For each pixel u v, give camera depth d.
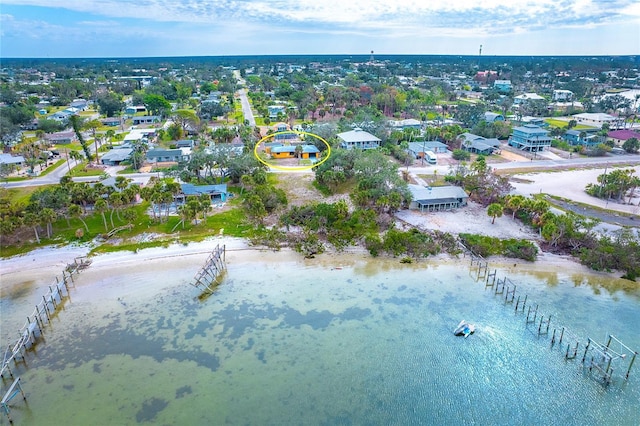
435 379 48.44
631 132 154.50
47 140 147.50
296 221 84.81
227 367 50.22
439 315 59.09
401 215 89.31
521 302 61.53
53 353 52.47
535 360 50.94
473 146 145.25
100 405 45.09
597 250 68.94
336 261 73.44
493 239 75.88
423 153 134.75
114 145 150.75
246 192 100.25
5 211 78.00
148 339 54.88
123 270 70.06
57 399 45.88
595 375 48.66
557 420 43.38
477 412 44.38
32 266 70.56
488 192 95.06
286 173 119.88
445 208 92.88
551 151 146.12
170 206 93.12
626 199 98.56
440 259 73.50
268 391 46.84
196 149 130.25
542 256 73.38
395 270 70.62
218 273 69.62
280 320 58.50
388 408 44.78
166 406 44.94
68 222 84.69
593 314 58.69
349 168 109.81
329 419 43.50
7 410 44.38
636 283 65.75
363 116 167.00
